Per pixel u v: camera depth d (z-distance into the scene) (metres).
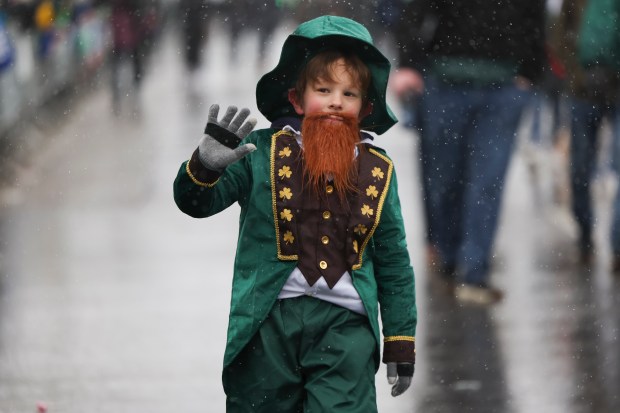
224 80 65.75
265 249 10.91
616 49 26.03
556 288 23.00
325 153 10.87
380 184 11.07
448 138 23.59
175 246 27.27
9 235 28.70
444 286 23.12
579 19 26.36
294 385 10.96
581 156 25.98
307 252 10.88
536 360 18.11
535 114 37.41
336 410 10.66
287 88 11.46
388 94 47.97
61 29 56.56
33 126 45.88
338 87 11.04
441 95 23.38
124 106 54.06
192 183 10.55
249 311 10.87
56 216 31.30
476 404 16.09
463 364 17.95
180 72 67.50
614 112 26.00
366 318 11.04
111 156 41.44
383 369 17.77
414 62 24.09
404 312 11.27
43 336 19.75
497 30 22.91
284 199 10.91
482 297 22.12
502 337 19.52
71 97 54.84
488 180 22.81
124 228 29.48
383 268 11.27
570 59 26.45
